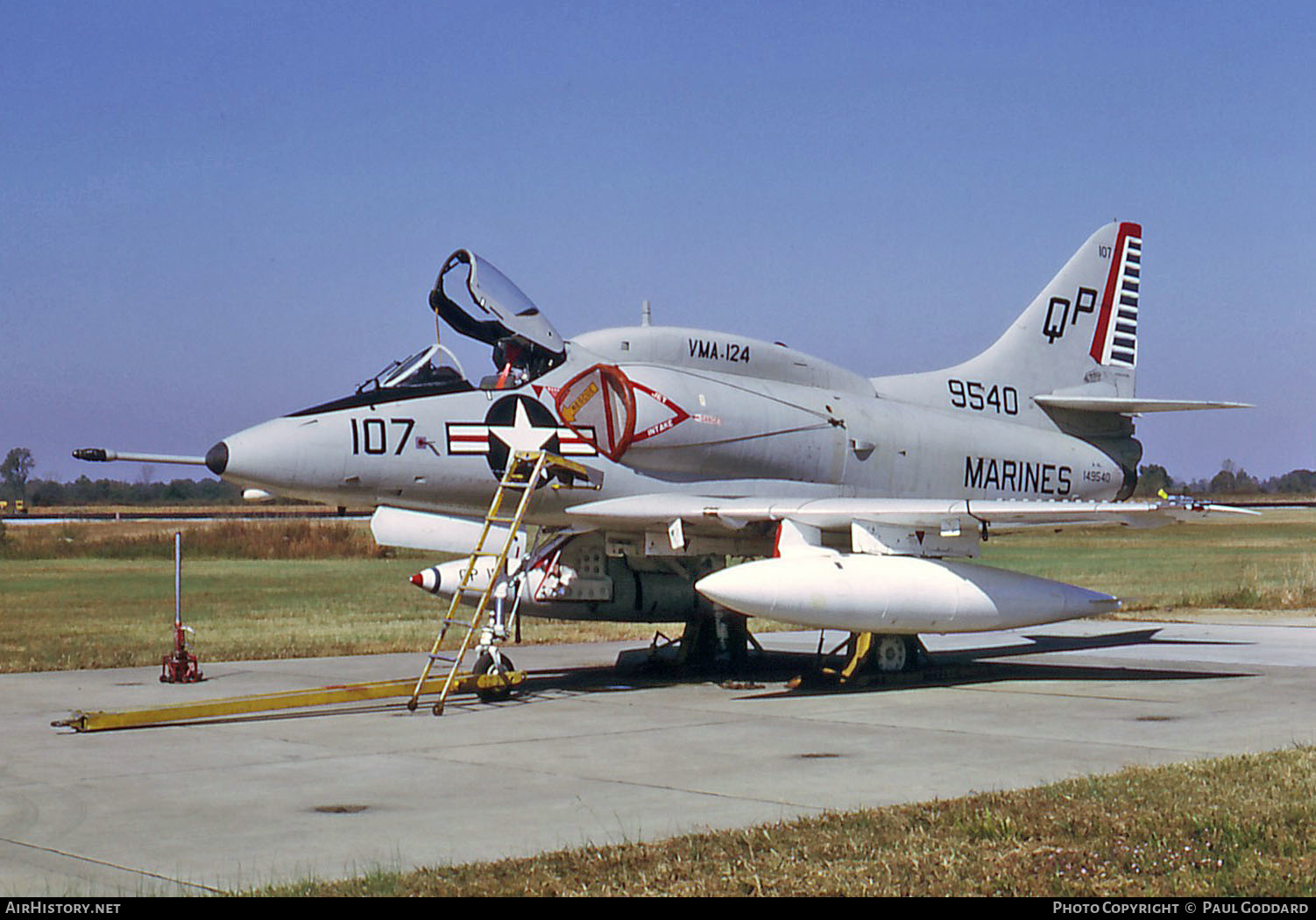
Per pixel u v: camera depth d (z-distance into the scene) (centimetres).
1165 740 988
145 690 1328
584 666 1577
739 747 967
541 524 1356
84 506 10088
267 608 2481
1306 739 984
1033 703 1213
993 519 1290
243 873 616
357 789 816
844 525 1320
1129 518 1297
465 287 1262
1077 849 629
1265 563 3909
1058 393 1797
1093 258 1841
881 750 951
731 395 1405
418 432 1238
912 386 1664
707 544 1398
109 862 637
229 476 1184
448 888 574
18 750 971
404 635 1945
